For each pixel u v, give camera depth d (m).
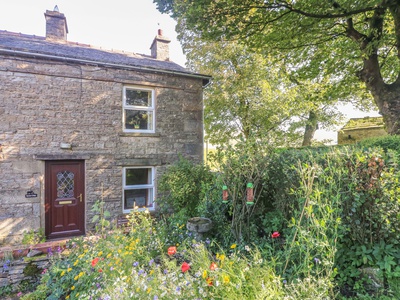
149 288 2.09
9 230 5.10
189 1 4.88
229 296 1.79
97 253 3.46
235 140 3.91
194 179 5.73
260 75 10.93
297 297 1.89
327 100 9.90
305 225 2.48
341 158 2.67
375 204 2.38
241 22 5.40
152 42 8.74
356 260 2.51
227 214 4.17
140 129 6.66
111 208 6.07
